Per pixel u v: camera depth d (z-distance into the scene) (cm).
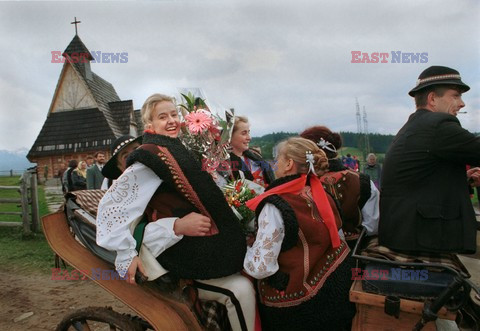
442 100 191
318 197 182
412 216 175
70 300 406
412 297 161
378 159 668
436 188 173
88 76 2331
